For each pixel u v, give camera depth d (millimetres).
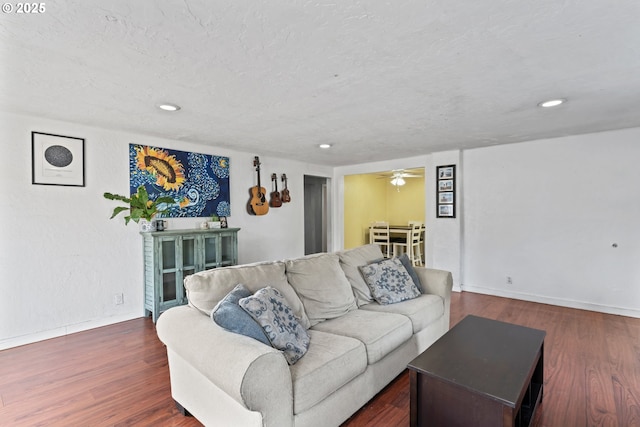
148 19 1466
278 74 2078
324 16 1458
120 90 2324
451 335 2010
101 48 1729
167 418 1889
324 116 3000
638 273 3592
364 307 2646
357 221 7520
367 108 2773
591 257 3861
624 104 2705
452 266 4832
